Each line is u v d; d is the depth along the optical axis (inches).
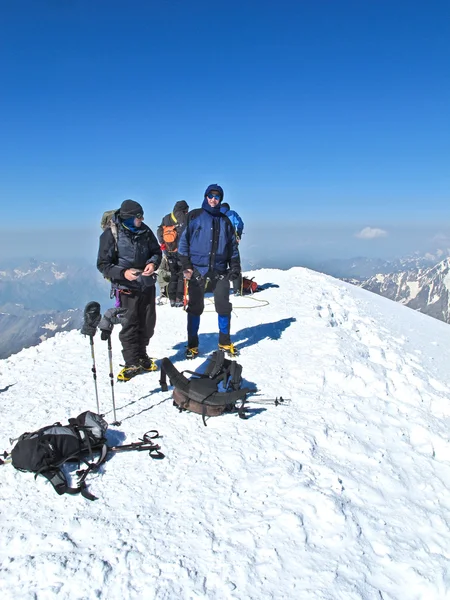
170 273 422.9
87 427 159.3
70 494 139.1
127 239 224.8
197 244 256.2
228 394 190.2
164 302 440.5
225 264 265.3
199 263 258.7
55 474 142.9
